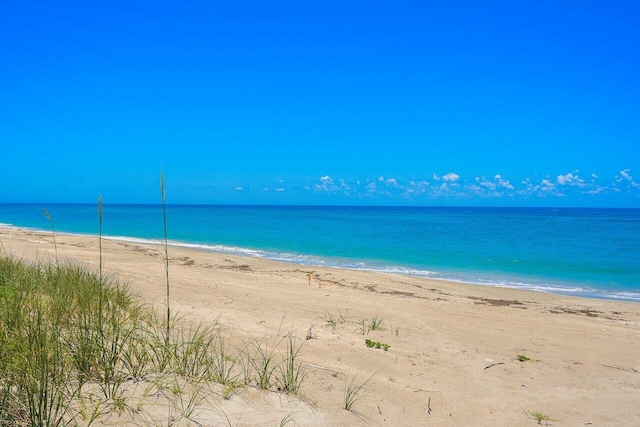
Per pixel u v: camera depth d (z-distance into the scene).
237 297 9.87
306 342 6.34
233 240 30.47
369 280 15.40
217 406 3.76
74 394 3.38
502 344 7.38
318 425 3.79
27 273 7.55
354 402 4.38
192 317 7.16
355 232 40.31
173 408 3.59
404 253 24.38
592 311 12.26
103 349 4.07
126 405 3.52
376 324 7.97
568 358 6.82
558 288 16.12
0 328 4.11
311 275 15.64
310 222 60.50
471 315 9.75
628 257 23.86
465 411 4.55
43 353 3.64
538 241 32.50
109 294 6.92
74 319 4.85
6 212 96.19
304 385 4.62
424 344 6.88
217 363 4.75
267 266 17.78
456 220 75.31
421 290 14.19
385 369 5.52
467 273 18.73
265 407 3.92
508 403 4.86
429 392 4.93
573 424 4.49
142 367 4.16
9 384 3.25
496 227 52.78
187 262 17.42
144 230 39.94
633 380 5.95
